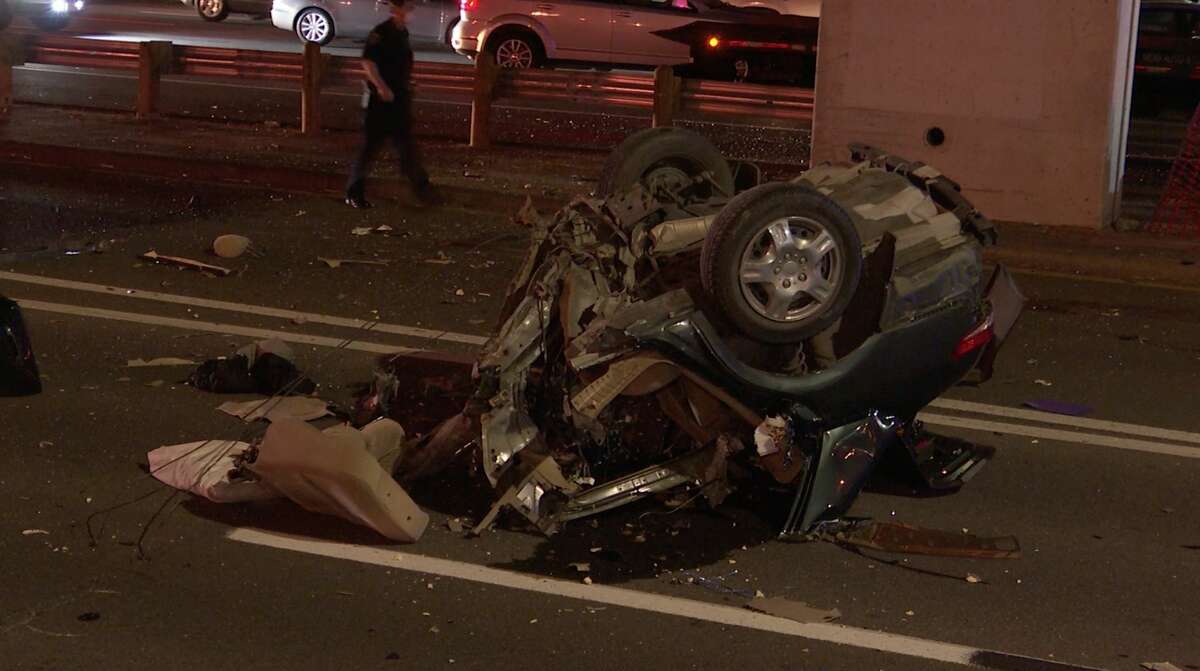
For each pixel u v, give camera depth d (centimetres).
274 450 625
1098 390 881
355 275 1100
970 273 688
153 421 756
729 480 655
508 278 1112
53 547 600
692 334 609
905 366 661
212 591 567
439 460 663
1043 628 563
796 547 627
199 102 1902
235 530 623
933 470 711
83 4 3212
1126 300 1139
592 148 1722
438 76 1841
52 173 1489
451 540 622
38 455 701
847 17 1414
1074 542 647
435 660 519
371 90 1347
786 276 618
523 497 594
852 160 781
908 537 636
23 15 2777
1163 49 2258
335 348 904
